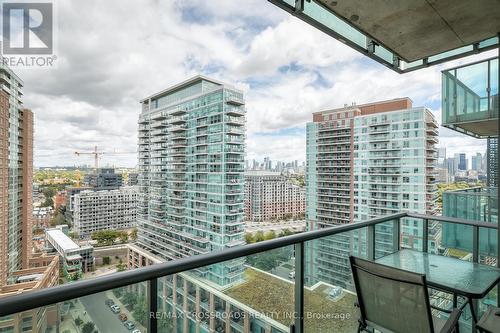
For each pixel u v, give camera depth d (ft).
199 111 82.79
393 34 7.51
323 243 6.27
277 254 5.38
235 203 75.10
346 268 6.57
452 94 17.24
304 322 5.66
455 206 16.96
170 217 89.92
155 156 98.37
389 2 6.16
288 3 6.27
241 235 74.49
